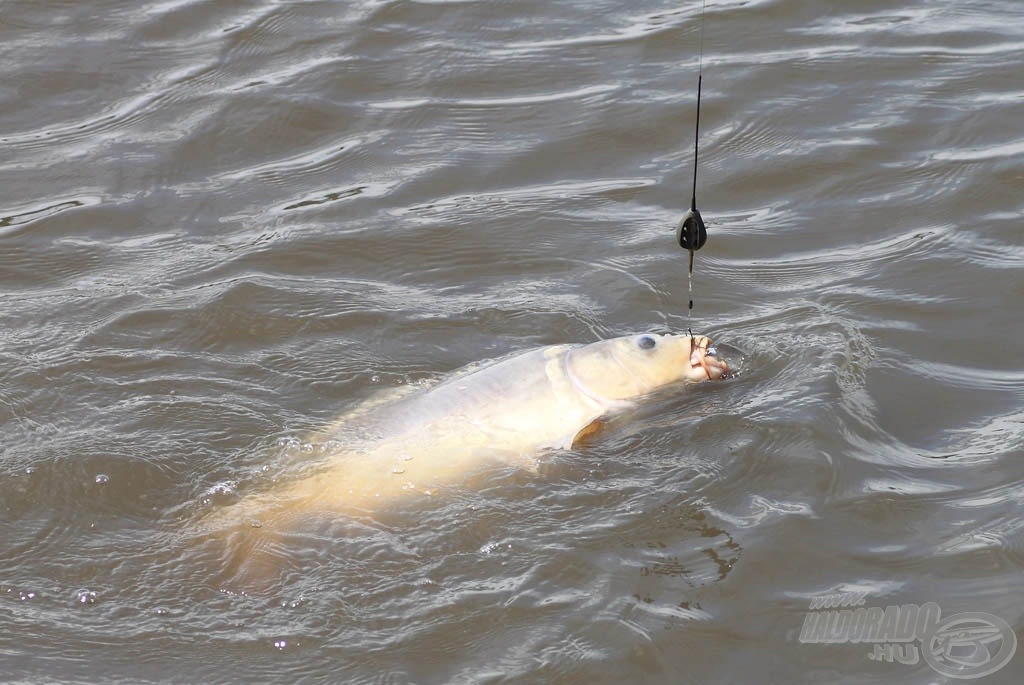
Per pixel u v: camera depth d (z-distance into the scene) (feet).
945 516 42.27
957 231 60.80
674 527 41.81
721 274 58.59
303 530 41.91
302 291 57.36
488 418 45.70
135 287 57.88
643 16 83.15
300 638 37.83
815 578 39.81
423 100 75.00
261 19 83.82
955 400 48.80
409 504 42.88
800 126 70.54
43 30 83.10
